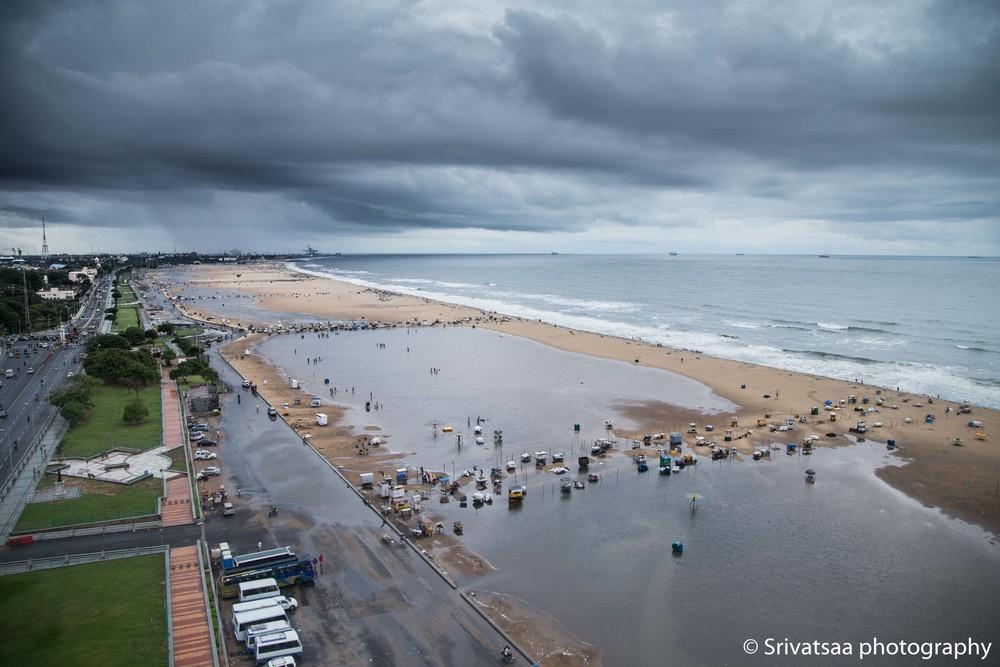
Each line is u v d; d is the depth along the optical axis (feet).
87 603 220.43
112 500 307.37
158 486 326.85
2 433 408.67
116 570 243.60
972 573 253.65
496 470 351.46
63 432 408.26
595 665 199.21
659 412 472.44
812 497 323.98
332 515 298.56
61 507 298.15
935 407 478.18
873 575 252.42
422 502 316.60
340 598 231.09
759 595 238.68
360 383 573.33
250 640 200.34
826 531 288.10
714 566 258.37
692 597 236.84
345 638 207.72
